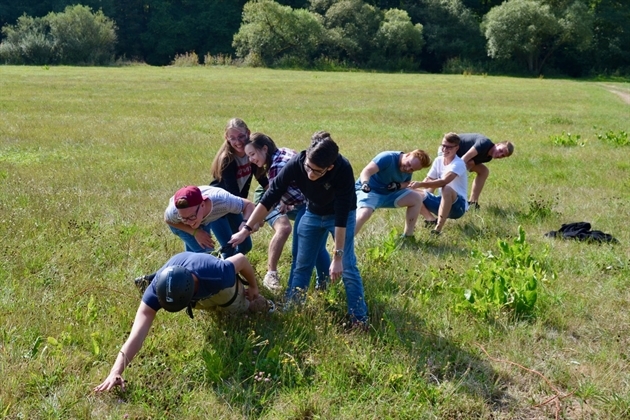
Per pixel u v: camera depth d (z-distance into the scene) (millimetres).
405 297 5789
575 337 5277
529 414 4242
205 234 5461
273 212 5977
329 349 4773
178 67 57688
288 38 62406
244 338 4848
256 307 5191
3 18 71375
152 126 17078
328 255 5914
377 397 4250
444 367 4594
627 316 5594
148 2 76312
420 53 70500
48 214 7832
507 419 4176
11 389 4164
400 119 20266
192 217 4914
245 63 61875
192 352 4672
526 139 16344
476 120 20781
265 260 6668
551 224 8422
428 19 70188
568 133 17875
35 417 3977
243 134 5922
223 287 4539
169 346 4781
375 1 73312
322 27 64188
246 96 27406
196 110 21438
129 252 6629
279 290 5836
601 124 20406
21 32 59844
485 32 66750
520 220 8562
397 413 4129
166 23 74562
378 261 6535
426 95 30969
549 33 64000
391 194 7297
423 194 7973
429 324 5242
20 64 58125
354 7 65812
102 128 16422
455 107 25297
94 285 5730
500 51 64875
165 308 4234
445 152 7758
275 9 61719
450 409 4203
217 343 4809
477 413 4211
